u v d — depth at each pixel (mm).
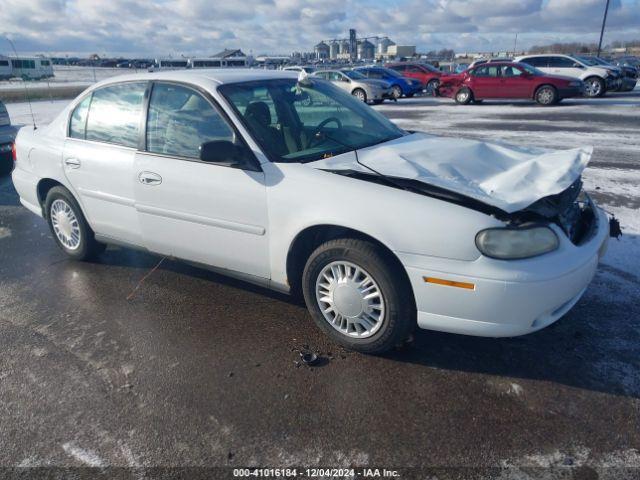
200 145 3320
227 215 3393
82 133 4250
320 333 3416
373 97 19562
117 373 3064
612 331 3277
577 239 2994
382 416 2627
